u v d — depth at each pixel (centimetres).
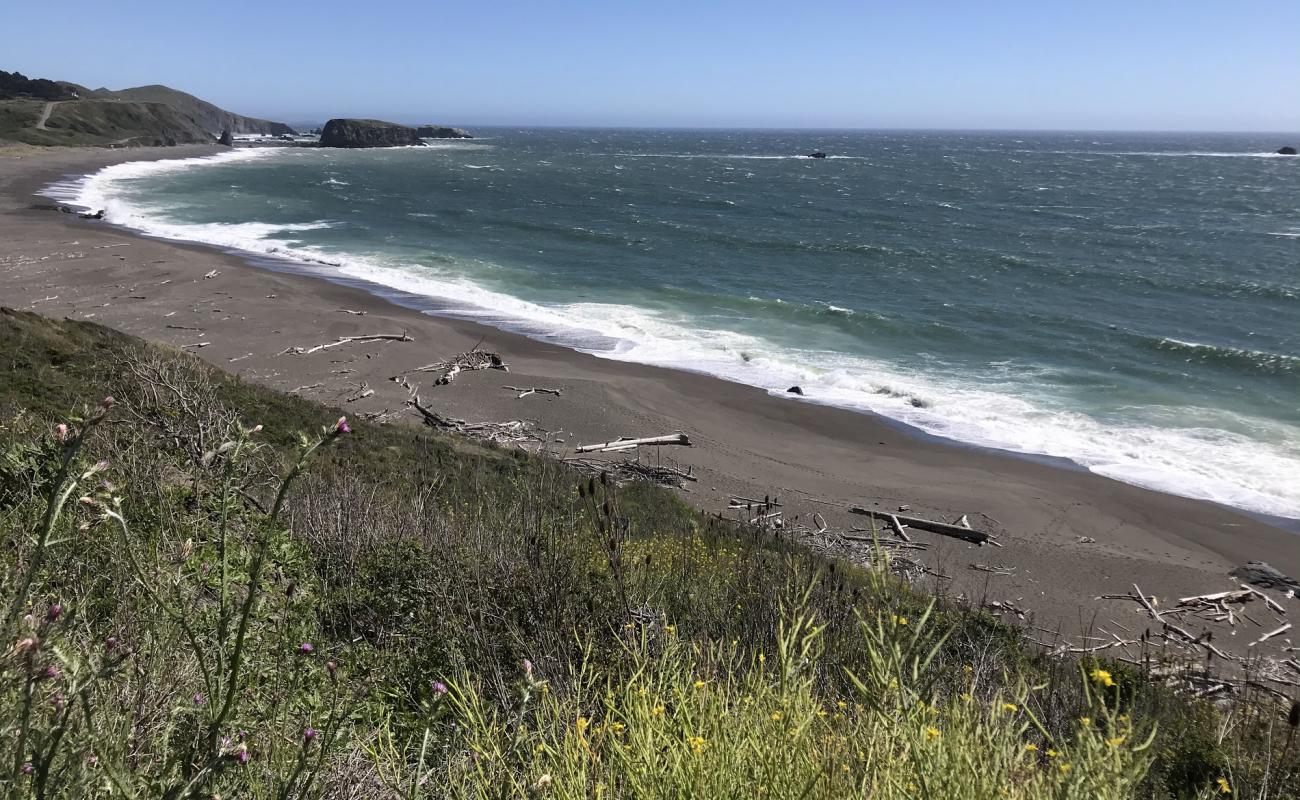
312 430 1246
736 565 597
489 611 386
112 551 236
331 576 419
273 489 561
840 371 2333
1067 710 354
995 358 2470
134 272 2981
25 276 2820
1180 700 577
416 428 1630
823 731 226
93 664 173
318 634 289
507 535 514
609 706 237
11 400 909
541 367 2258
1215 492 1617
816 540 1329
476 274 3562
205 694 187
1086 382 2252
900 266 3978
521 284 3406
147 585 179
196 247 3797
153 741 171
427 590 414
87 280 2830
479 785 207
